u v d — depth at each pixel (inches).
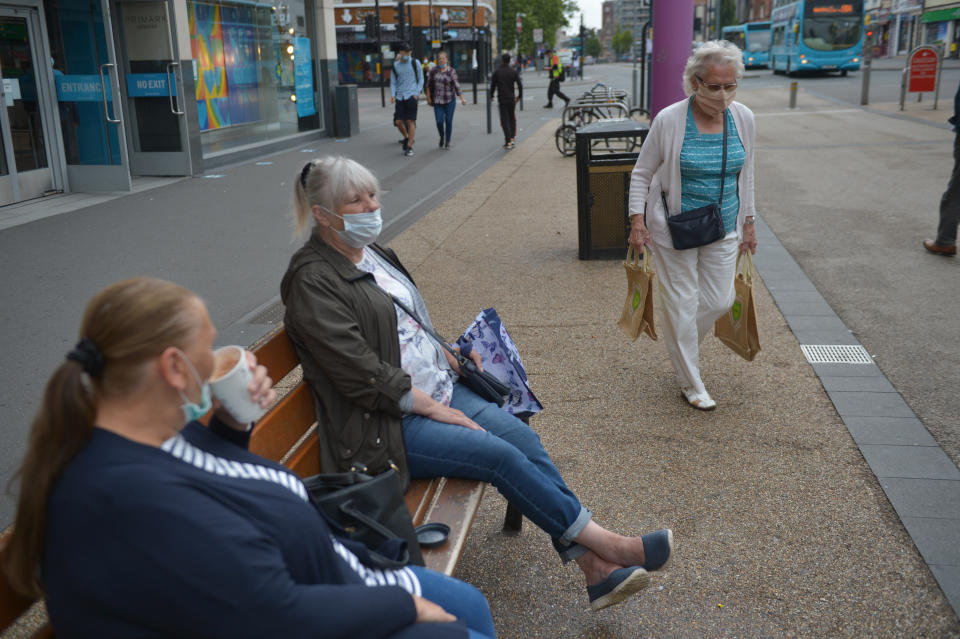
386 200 423.2
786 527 124.3
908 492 132.1
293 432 97.7
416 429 102.9
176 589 50.1
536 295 248.1
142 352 51.9
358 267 109.5
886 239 308.2
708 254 161.6
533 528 129.1
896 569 113.2
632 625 105.0
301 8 681.0
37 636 58.7
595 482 139.6
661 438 154.8
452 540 91.4
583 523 101.5
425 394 104.4
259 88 621.3
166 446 55.2
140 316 52.0
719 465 143.9
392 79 590.6
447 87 626.2
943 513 125.7
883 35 2600.9
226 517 53.2
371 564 72.3
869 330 211.6
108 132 450.6
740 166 157.5
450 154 609.0
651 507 131.3
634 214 161.9
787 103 933.8
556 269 276.7
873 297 239.3
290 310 99.7
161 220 378.0
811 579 112.0
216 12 557.9
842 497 132.0
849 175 452.1
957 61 1765.5
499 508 135.0
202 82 544.4
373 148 654.5
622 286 253.3
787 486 136.0
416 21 1969.7
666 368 188.5
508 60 621.0
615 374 186.2
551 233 334.3
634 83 1115.3
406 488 100.5
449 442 101.7
